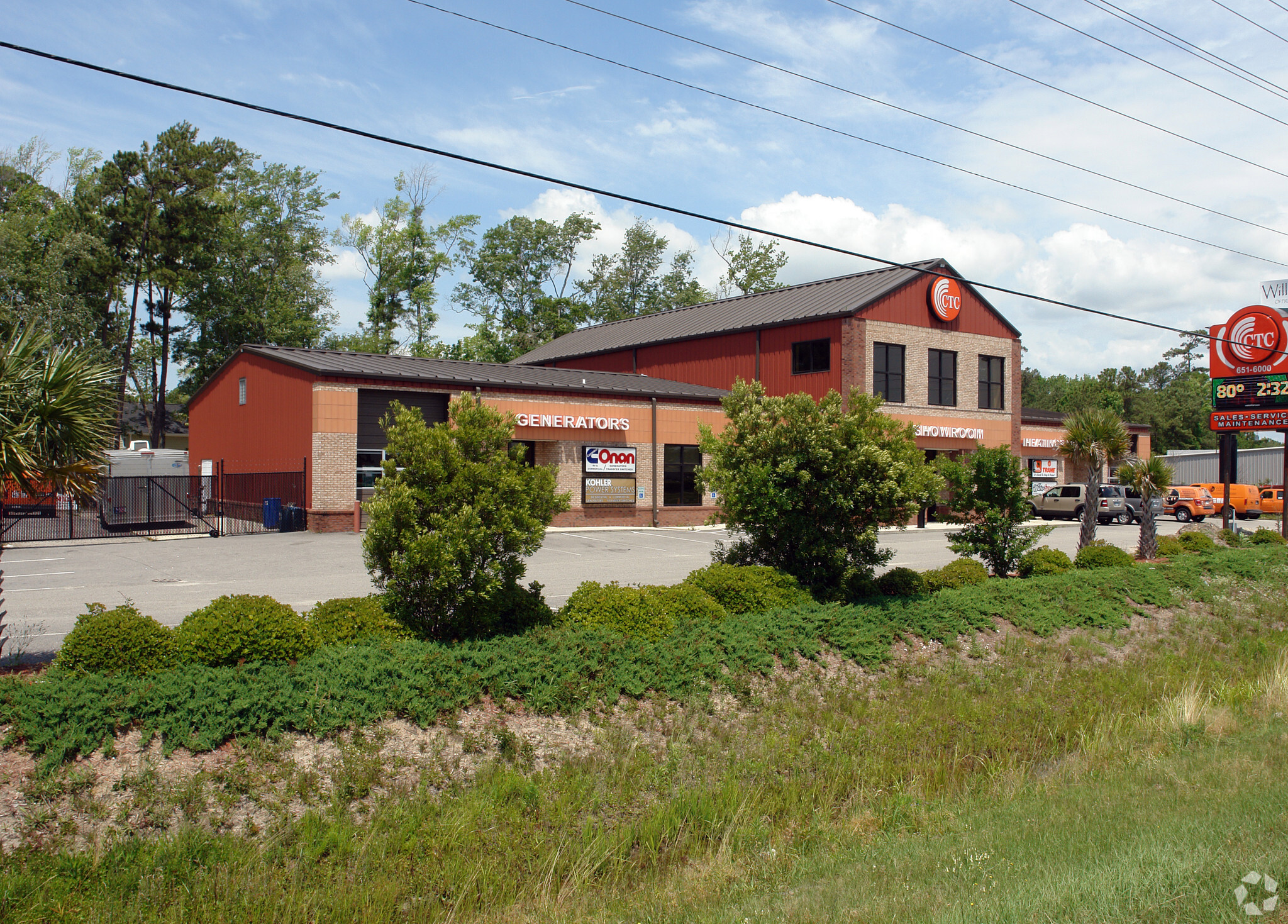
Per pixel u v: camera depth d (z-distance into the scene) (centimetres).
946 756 861
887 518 1255
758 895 569
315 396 2591
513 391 2886
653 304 7431
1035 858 589
